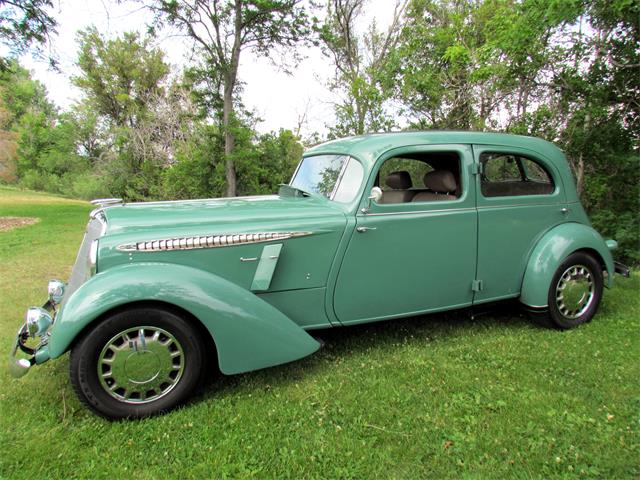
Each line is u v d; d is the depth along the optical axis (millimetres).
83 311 2152
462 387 2580
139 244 2438
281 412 2365
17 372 2270
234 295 2473
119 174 24609
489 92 8164
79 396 2246
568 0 5383
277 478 1866
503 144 3357
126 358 2291
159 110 23969
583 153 6887
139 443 2115
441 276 3193
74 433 2199
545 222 3531
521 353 3051
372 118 11438
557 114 7176
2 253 7258
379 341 3359
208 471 1911
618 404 2350
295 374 2826
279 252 2703
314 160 3699
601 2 5680
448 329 3604
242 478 1865
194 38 15398
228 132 15664
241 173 16375
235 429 2225
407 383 2652
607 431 2105
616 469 1844
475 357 3010
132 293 2225
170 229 2570
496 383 2619
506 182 3414
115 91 29531
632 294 4422
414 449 2014
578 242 3461
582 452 1950
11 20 12055
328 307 2932
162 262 2473
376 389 2588
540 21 5867
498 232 3330
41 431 2215
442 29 9805
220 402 2488
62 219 12953
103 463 1970
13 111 41406
